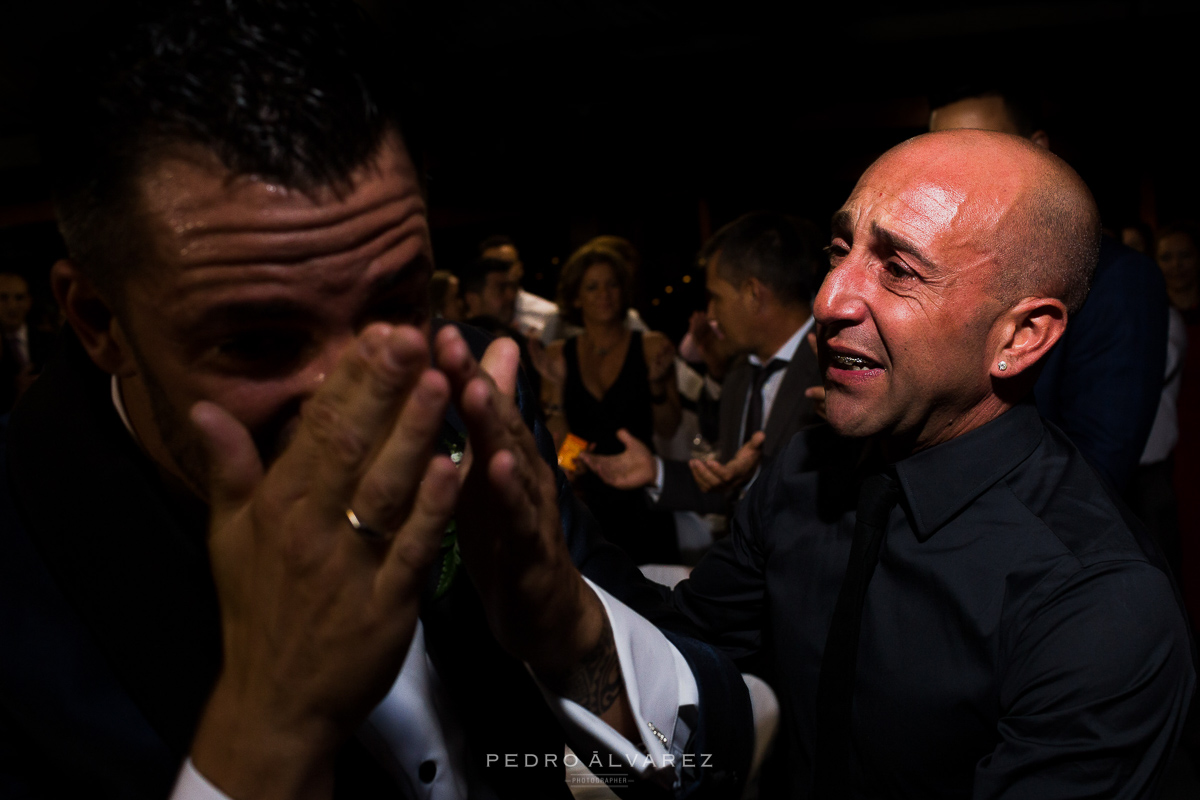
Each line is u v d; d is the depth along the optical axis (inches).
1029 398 34.7
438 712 27.6
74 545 23.5
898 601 33.9
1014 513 32.5
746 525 41.7
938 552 33.0
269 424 19.3
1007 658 31.3
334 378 15.3
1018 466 33.4
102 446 24.4
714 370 127.3
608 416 118.0
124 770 22.5
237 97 16.7
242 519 17.3
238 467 17.2
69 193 18.6
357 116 17.5
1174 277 130.6
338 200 17.4
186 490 24.2
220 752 17.3
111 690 23.1
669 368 120.2
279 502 16.1
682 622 32.3
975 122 69.7
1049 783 29.0
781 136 260.1
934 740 33.0
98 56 17.7
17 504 24.1
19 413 25.6
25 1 192.4
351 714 17.0
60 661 22.9
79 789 22.6
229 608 17.6
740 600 42.4
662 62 256.1
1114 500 34.0
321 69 17.4
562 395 120.7
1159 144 242.7
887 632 33.9
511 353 20.3
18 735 22.8
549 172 287.1
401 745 25.7
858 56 232.2
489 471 18.3
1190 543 120.6
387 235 18.3
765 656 44.9
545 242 350.6
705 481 73.7
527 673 28.3
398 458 14.8
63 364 26.0
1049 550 31.4
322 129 17.0
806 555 37.9
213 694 18.0
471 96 263.3
